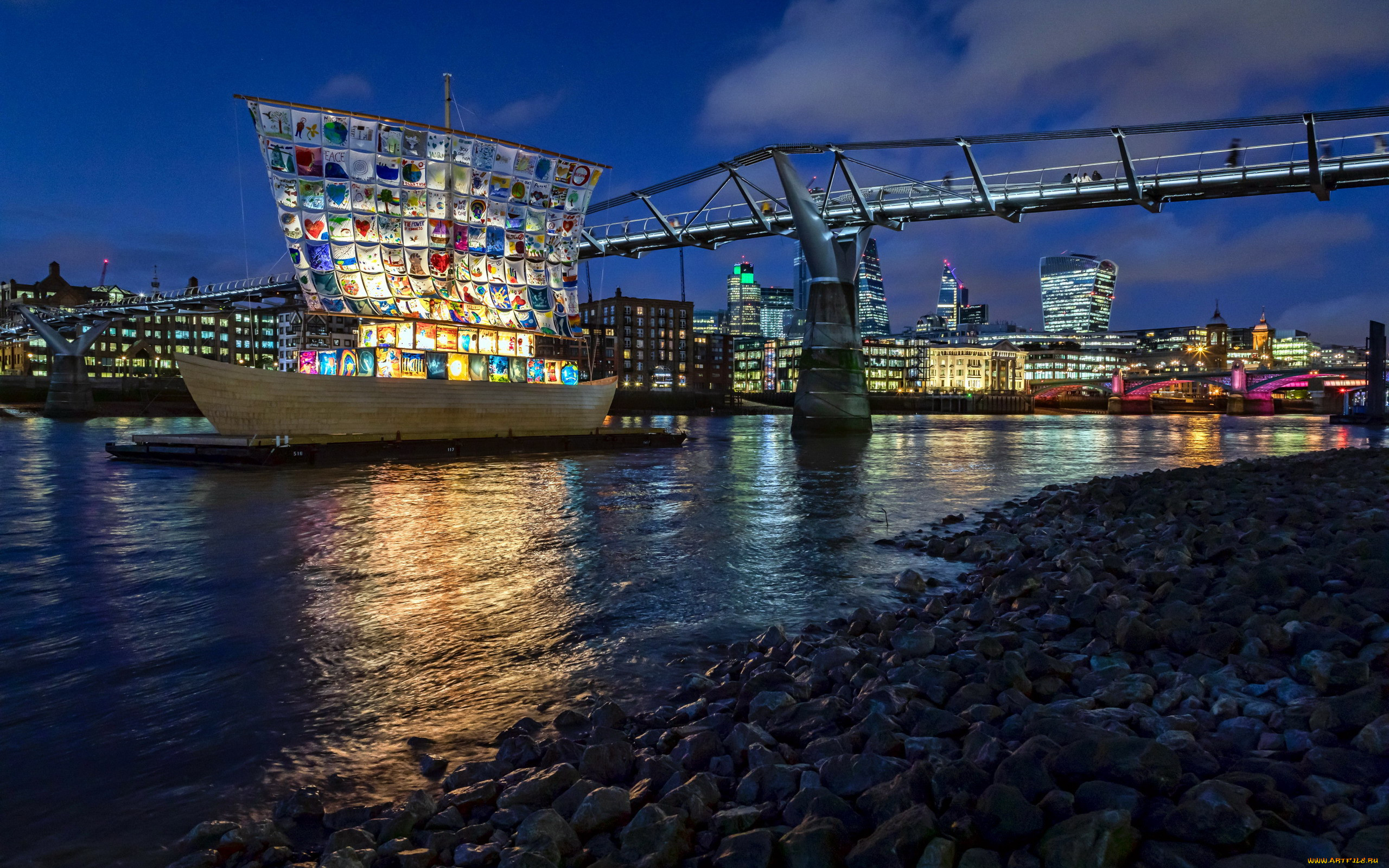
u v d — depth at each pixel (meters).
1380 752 4.35
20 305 108.44
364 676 7.83
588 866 4.11
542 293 52.66
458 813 4.70
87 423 96.81
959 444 62.28
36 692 7.39
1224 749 4.71
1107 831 3.55
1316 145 57.03
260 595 11.58
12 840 4.70
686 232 81.38
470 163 48.56
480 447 43.25
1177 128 59.66
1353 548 9.52
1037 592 9.54
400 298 45.84
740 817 4.28
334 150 43.84
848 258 70.56
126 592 11.79
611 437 50.59
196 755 5.95
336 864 4.05
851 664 6.98
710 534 17.41
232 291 97.69
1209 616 7.68
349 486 28.27
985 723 5.26
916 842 3.76
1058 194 64.25
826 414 69.00
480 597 11.38
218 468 34.62
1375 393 93.94
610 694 7.22
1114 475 33.75
